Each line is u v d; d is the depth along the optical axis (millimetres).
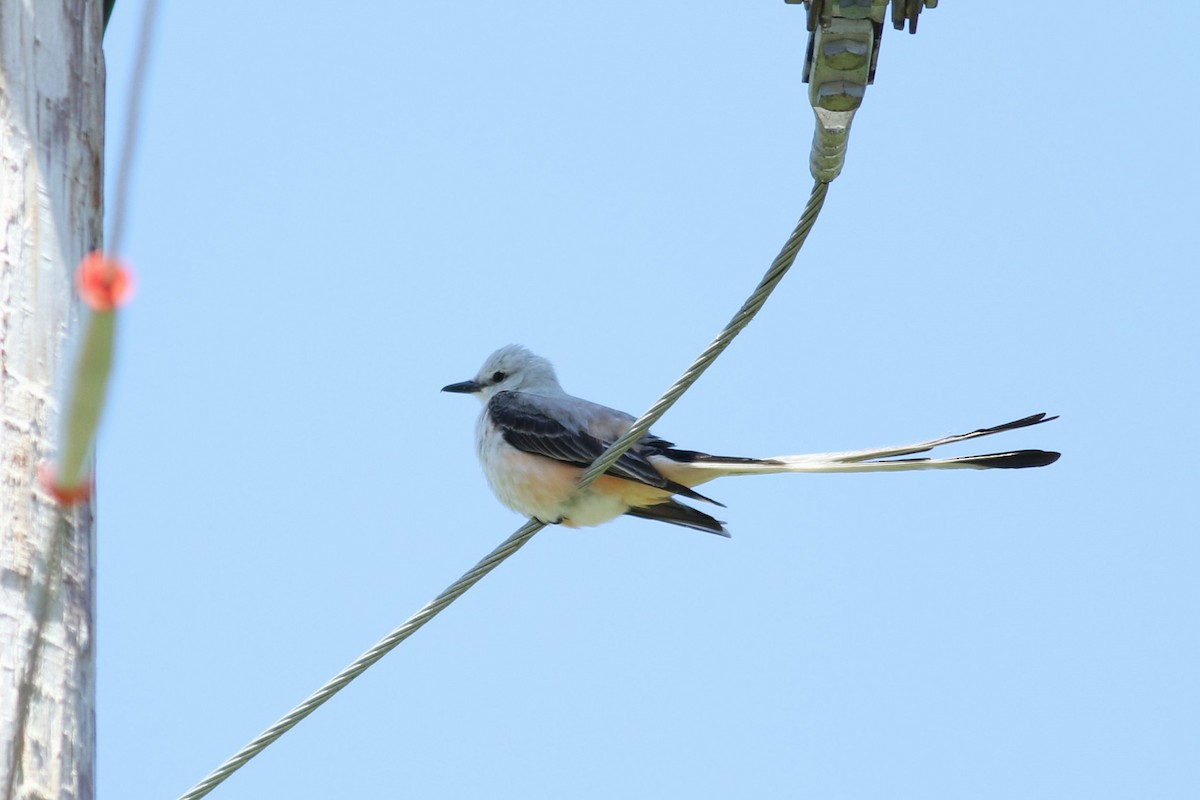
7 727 6996
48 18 8320
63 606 7305
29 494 7359
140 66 3420
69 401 3455
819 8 9281
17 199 7875
